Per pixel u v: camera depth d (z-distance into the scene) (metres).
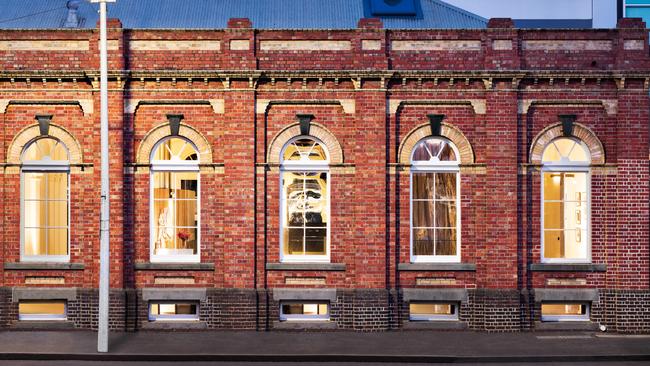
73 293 16.83
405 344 15.32
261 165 16.86
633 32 16.81
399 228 17.03
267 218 17.02
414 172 17.23
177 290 16.83
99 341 14.39
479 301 16.84
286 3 20.48
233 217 16.75
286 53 16.91
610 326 16.86
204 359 14.23
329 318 17.09
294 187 17.27
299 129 17.02
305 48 16.94
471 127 17.03
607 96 16.97
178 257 17.05
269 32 16.89
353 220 16.91
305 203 17.23
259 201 16.88
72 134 16.91
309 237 17.23
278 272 16.95
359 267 16.75
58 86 16.81
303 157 17.20
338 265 16.88
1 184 16.91
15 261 16.95
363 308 16.70
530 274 17.00
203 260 16.94
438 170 17.16
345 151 16.97
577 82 16.92
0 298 16.80
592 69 16.81
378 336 16.19
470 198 17.06
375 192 16.77
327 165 17.08
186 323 16.81
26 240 17.19
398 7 20.06
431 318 17.19
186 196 17.20
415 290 16.92
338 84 16.92
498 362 14.26
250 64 16.72
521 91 16.97
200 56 16.86
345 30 16.88
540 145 17.03
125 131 16.88
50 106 16.91
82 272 16.89
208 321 16.81
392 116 16.95
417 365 14.09
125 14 19.59
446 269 16.89
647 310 16.75
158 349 14.67
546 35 16.95
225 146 16.78
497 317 16.69
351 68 16.89
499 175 16.81
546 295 16.94
